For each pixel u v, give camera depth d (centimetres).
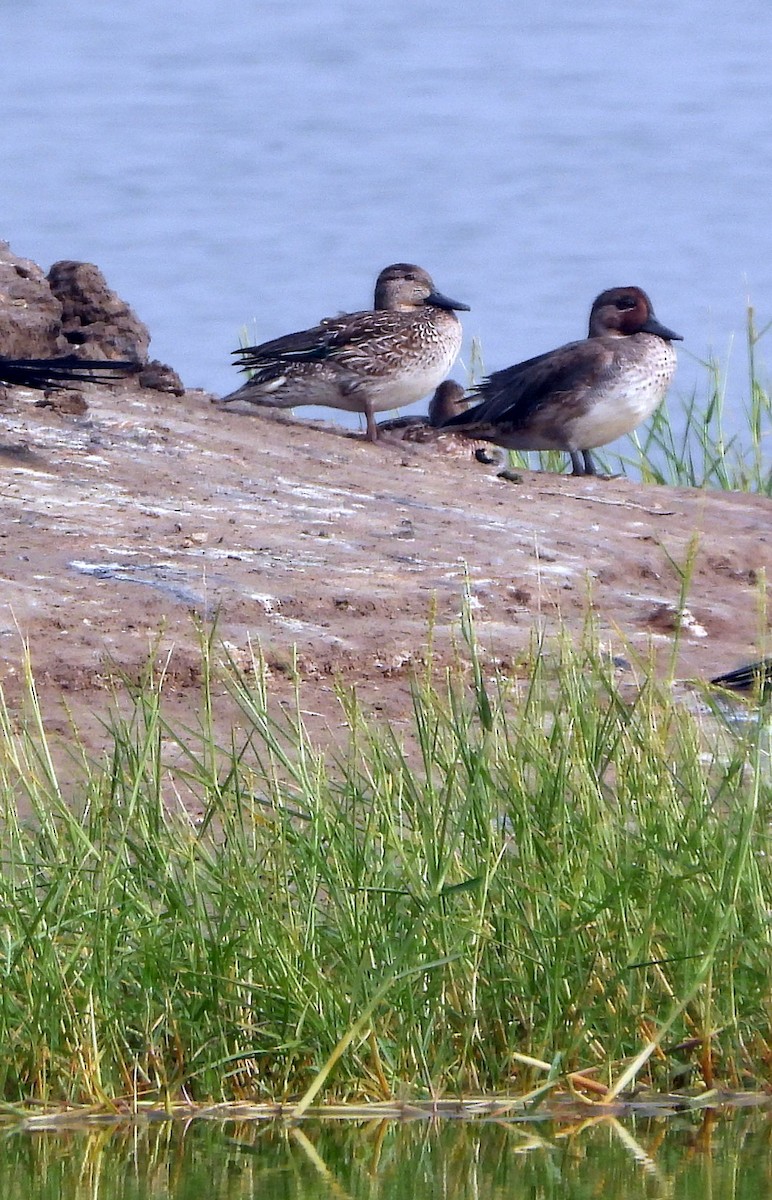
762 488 2100
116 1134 916
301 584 1472
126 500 1627
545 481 1870
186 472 1717
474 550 1595
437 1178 885
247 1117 930
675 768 1116
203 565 1491
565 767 1050
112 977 948
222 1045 942
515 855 1014
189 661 1321
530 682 1132
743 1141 922
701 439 2153
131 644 1338
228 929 964
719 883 981
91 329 1992
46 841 1017
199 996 949
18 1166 884
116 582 1440
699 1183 880
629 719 1084
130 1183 872
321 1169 889
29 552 1482
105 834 983
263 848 1024
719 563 1664
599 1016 970
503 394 2047
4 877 973
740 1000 978
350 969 957
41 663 1300
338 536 1597
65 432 1772
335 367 2012
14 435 1742
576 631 1441
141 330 2019
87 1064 934
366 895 974
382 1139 916
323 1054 945
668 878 970
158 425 1831
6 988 946
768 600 1562
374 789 1030
